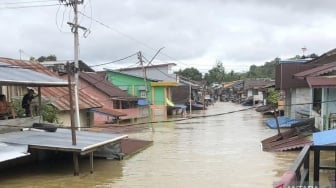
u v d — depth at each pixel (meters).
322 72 21.45
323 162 15.70
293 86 32.09
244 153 20.56
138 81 51.84
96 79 42.22
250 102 78.06
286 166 16.94
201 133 30.73
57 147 14.93
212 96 111.50
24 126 17.86
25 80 16.47
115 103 40.69
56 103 26.06
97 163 18.22
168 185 14.02
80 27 22.45
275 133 29.42
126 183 14.39
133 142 23.50
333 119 20.64
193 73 126.00
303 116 29.44
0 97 18.14
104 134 19.47
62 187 13.84
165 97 52.38
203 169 16.75
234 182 14.40
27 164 17.58
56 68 31.39
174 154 20.67
